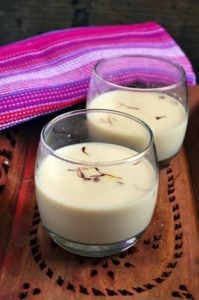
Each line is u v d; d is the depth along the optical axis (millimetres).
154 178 443
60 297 412
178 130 550
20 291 415
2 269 432
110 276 431
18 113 583
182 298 414
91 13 890
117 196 423
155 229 476
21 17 892
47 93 608
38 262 440
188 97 631
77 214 419
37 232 468
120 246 442
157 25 809
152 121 544
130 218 428
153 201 445
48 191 428
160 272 436
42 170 442
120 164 434
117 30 778
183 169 557
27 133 592
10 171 537
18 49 697
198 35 907
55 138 467
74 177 431
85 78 652
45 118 621
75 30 755
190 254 452
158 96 572
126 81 619
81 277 429
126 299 411
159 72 612
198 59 928
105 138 494
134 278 430
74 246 440
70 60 681
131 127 481
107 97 571
